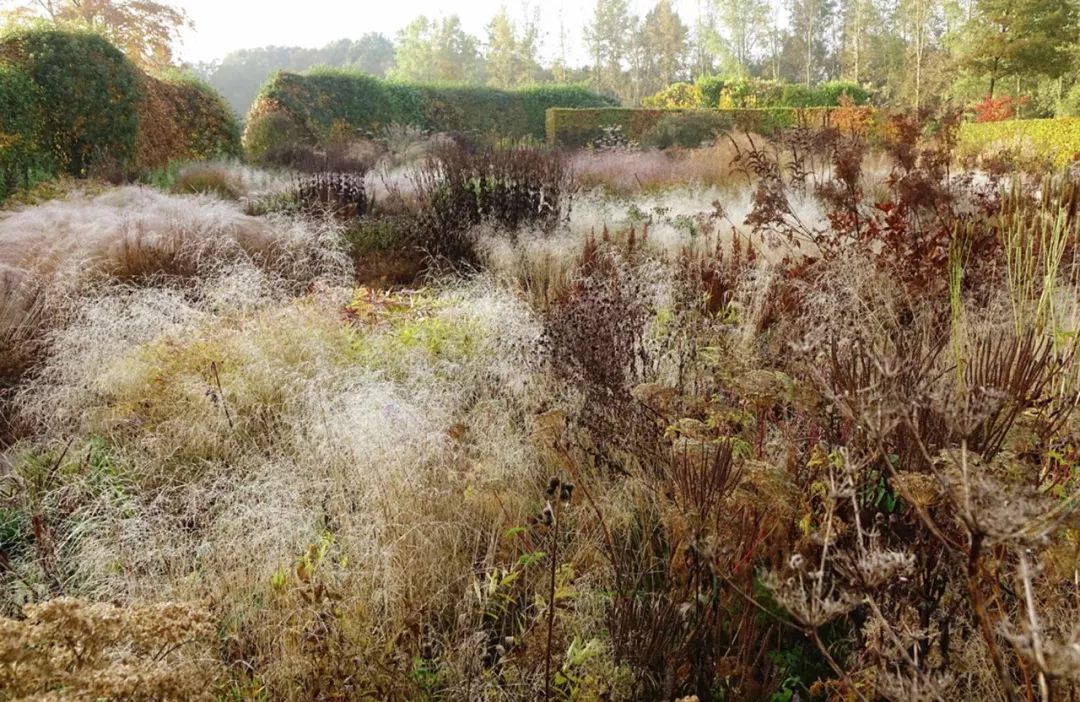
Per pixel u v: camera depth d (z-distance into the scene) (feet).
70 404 11.71
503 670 6.49
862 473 6.54
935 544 6.09
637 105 152.76
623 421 9.60
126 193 25.45
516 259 19.71
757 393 7.53
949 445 6.46
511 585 7.58
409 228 23.39
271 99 56.08
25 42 36.17
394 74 176.45
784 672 6.56
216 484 9.73
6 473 10.57
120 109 38.93
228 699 6.54
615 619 6.90
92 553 8.08
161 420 11.42
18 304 14.90
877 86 134.72
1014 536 4.13
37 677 4.87
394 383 11.93
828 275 12.10
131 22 87.81
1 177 29.19
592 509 8.59
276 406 11.70
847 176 14.73
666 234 20.74
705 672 6.49
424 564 8.20
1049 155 27.50
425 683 6.64
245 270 16.11
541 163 24.17
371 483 9.14
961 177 16.71
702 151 41.09
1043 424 7.27
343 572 7.54
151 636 5.34
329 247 21.13
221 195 31.76
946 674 5.31
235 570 8.01
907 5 116.47
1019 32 76.02
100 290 15.72
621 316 11.08
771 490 6.48
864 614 6.53
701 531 6.66
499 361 12.54
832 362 7.68
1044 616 5.81
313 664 6.40
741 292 13.57
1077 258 11.44
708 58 176.86
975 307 11.29
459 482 9.32
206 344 12.61
